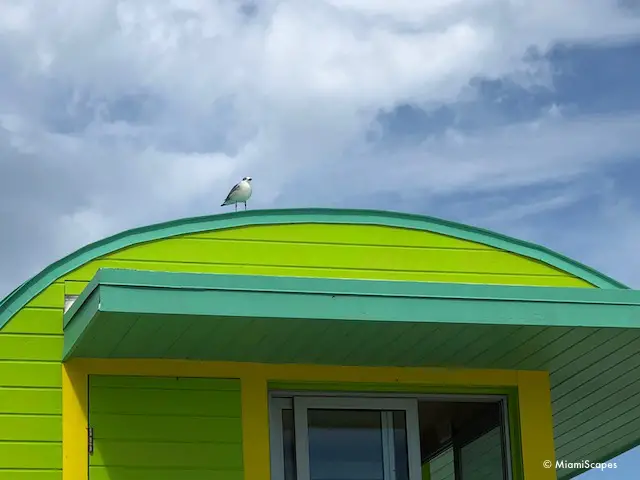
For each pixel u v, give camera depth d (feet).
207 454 30.14
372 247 32.09
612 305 29.35
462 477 33.94
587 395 34.35
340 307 27.86
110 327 27.91
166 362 30.45
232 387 30.76
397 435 31.91
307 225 31.86
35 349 29.78
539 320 28.86
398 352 30.89
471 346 30.71
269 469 30.42
